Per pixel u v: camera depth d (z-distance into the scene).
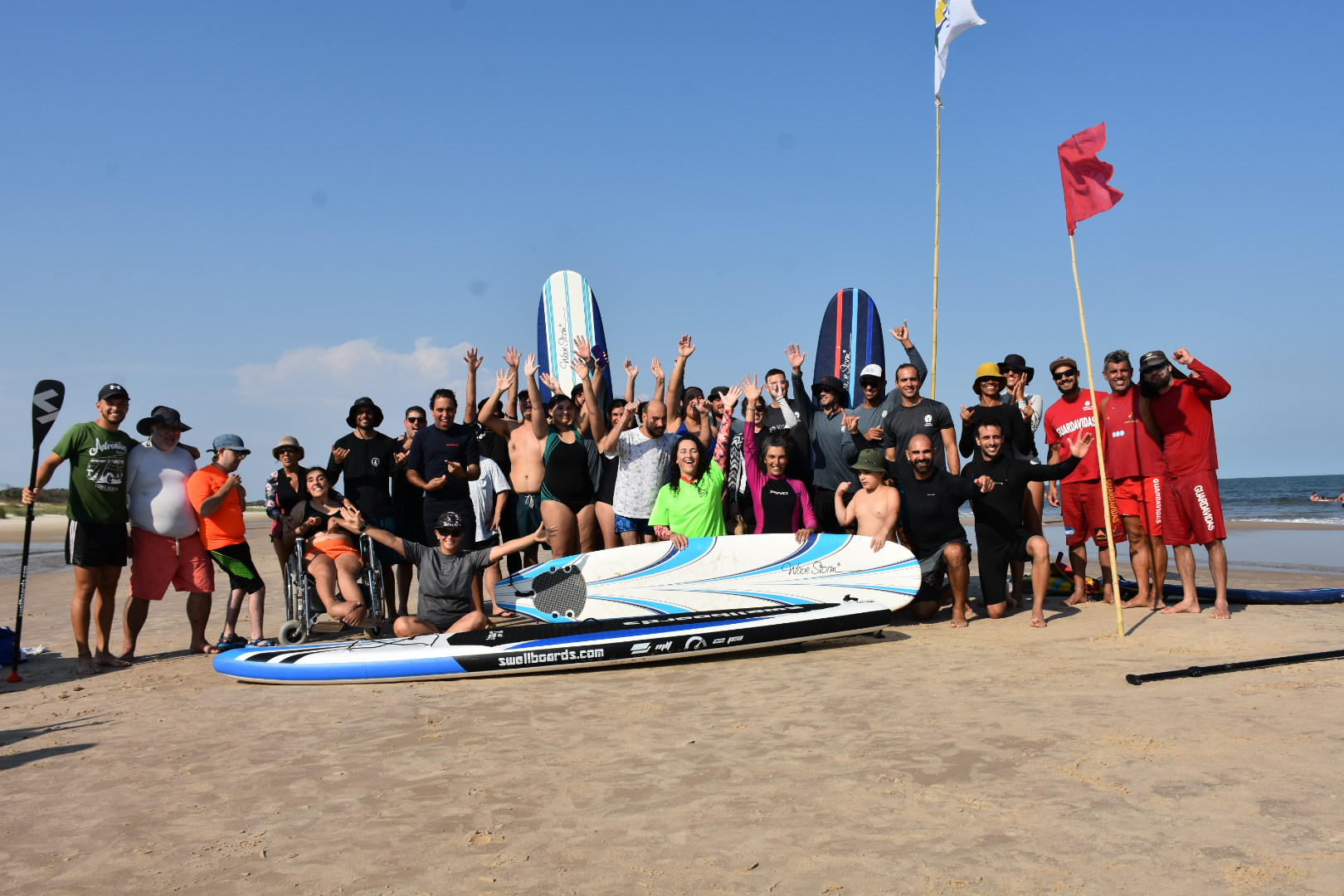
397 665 5.97
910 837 3.14
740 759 4.03
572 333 10.80
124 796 3.84
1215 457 7.43
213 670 6.63
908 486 7.73
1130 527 8.02
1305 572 12.50
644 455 7.93
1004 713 4.62
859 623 6.66
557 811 3.48
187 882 2.96
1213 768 3.73
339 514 7.31
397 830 3.35
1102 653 6.09
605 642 6.13
